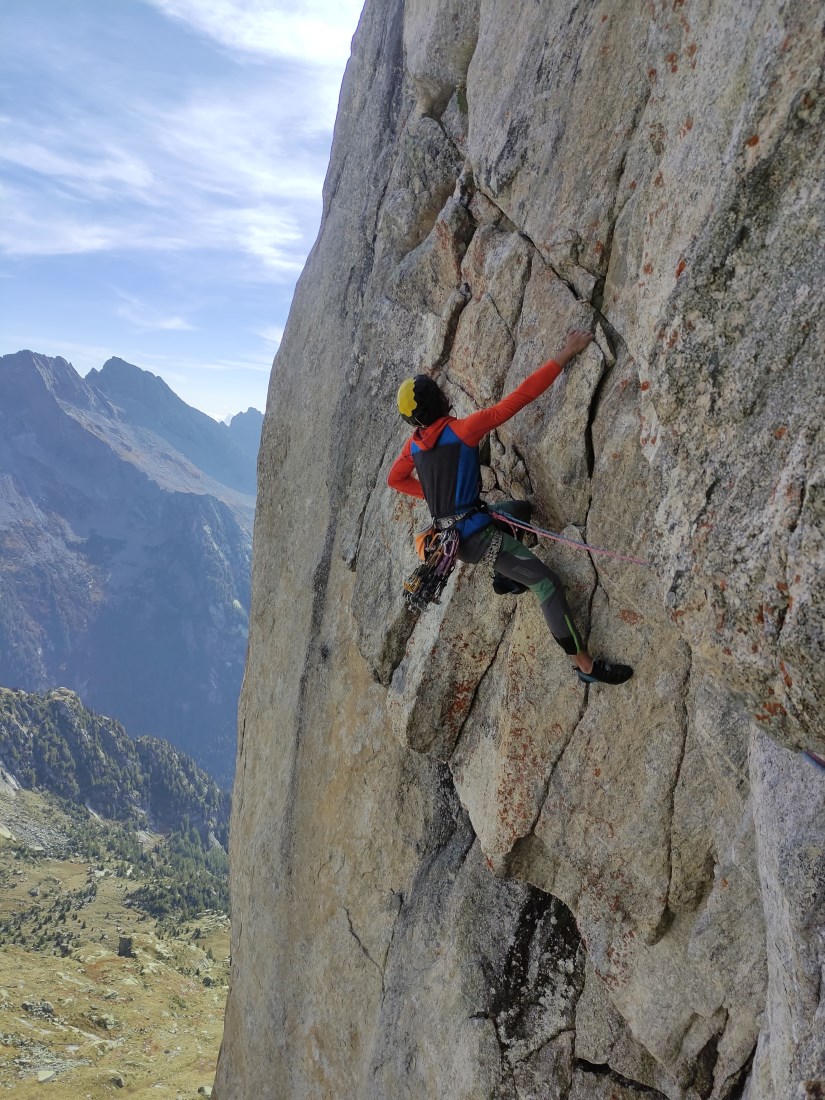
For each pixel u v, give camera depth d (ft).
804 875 13.06
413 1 29.71
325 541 34.68
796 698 11.51
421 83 28.89
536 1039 22.43
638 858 19.03
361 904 30.53
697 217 14.06
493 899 24.72
